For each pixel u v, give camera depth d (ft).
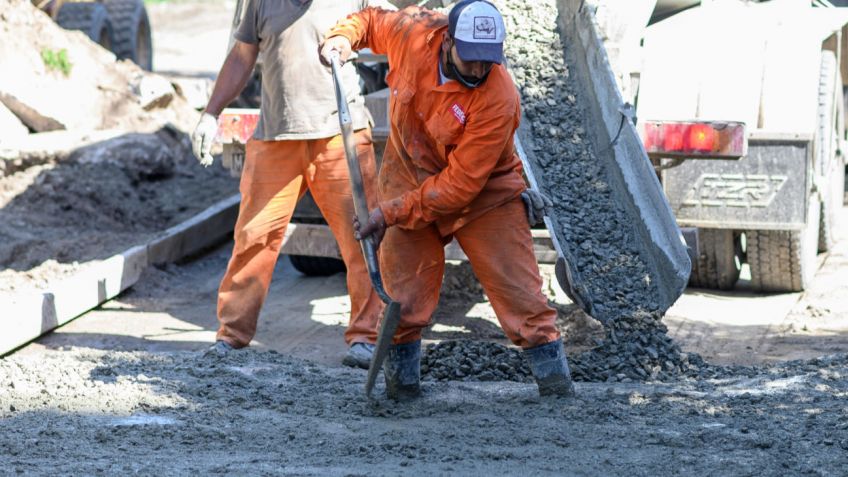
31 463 49.01
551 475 48.98
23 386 64.03
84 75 147.84
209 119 73.46
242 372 70.18
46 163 128.47
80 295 92.48
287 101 73.97
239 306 78.23
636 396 63.87
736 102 92.22
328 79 74.02
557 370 62.18
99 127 142.82
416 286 60.39
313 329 90.27
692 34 95.04
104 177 128.36
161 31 357.00
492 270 59.82
